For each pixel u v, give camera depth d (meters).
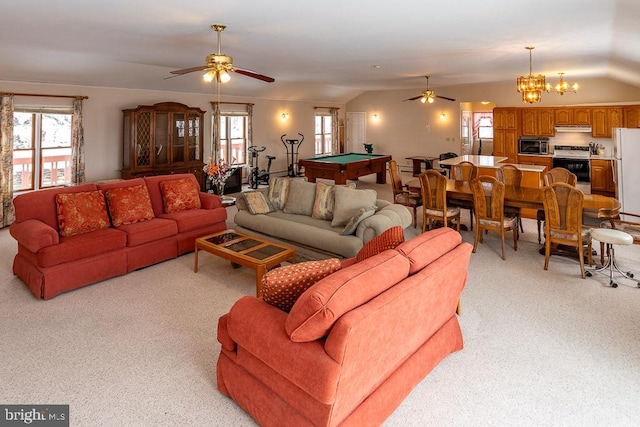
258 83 9.23
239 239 4.18
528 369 2.51
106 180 7.30
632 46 4.87
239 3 3.31
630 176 5.62
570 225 3.99
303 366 1.70
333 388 1.64
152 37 4.59
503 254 4.58
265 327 1.89
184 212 4.95
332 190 4.73
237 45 5.06
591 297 3.54
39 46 5.12
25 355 2.68
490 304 3.42
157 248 4.46
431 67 7.09
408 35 4.51
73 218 4.02
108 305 3.46
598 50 5.50
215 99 9.39
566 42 4.94
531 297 3.56
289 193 5.17
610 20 3.90
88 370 2.52
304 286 2.04
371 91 12.66
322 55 5.80
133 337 2.93
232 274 4.23
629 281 3.89
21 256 3.98
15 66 5.76
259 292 3.46
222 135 9.79
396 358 2.07
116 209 4.39
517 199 4.61
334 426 1.74
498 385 2.36
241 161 10.36
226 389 2.23
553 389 2.31
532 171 6.41
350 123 13.25
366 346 1.75
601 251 4.27
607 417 2.08
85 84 6.98
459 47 5.23
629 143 5.60
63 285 3.65
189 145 8.20
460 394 2.29
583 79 9.15
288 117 11.30
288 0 3.24
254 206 4.95
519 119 9.74
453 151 11.45
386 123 12.57
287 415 1.85
